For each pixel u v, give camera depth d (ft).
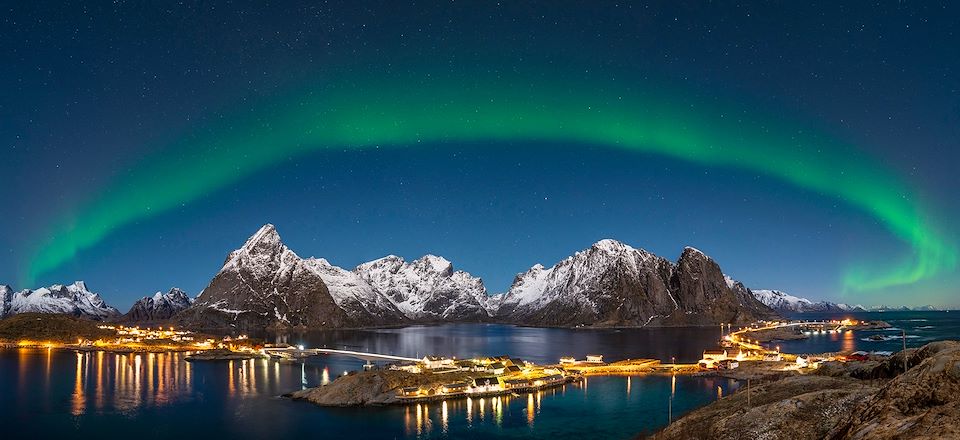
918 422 156.25
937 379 172.35
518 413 405.39
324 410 419.13
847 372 319.68
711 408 289.33
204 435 358.23
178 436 355.97
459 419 389.39
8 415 407.64
